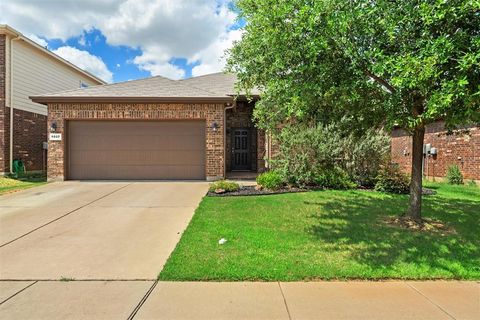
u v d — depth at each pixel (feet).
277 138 32.83
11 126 44.42
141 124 39.09
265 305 10.04
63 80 57.11
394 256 13.93
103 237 17.15
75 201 26.58
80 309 9.75
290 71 14.82
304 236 16.61
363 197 27.17
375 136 32.40
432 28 13.55
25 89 47.37
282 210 22.39
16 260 13.85
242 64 18.08
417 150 18.89
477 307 10.00
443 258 13.78
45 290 11.05
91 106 38.06
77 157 39.01
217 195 28.25
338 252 14.37
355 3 13.87
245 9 16.37
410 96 15.14
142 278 12.03
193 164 39.24
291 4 13.56
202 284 11.53
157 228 18.81
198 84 48.44
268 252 14.29
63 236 17.34
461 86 11.43
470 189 33.19
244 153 48.47
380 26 14.34
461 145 39.14
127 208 23.99
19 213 22.52
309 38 13.57
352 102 16.56
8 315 9.37
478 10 12.46
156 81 44.21
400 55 13.47
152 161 39.14
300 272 12.28
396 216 20.54
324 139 32.04
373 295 10.77
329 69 14.30
